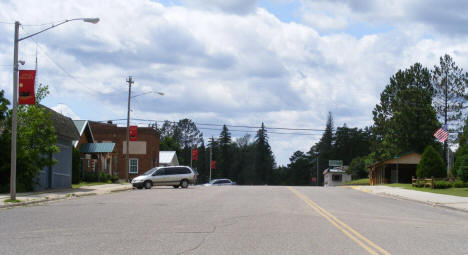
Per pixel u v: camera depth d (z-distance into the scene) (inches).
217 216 636.7
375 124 2459.4
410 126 2202.3
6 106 1127.0
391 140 2290.8
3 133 1115.9
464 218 698.8
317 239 446.0
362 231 509.4
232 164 5049.2
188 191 1279.5
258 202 890.1
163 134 5044.3
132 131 2087.8
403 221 627.5
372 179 2620.6
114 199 953.5
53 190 1240.8
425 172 1665.8
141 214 655.1
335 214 690.2
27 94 881.5
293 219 612.1
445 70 2218.3
